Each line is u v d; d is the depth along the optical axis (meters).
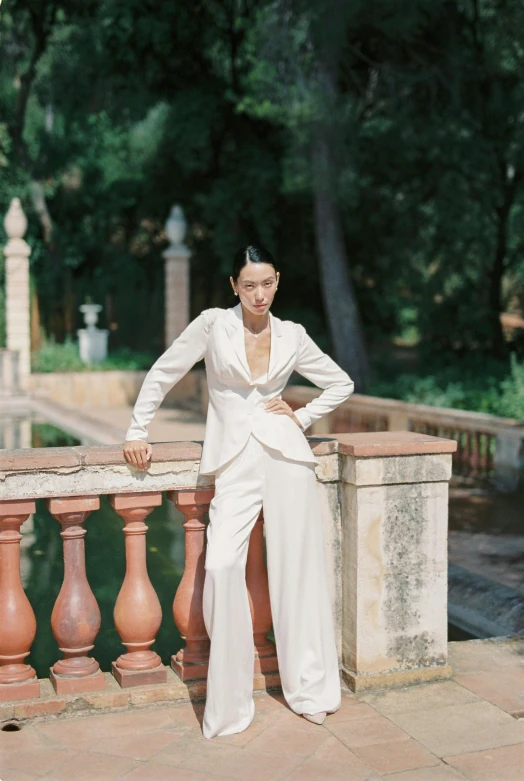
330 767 2.93
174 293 20.19
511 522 8.06
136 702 3.40
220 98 20.78
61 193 24.78
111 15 18.25
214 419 3.31
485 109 17.30
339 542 3.66
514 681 3.67
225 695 3.14
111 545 7.29
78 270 26.05
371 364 19.56
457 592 5.93
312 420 3.43
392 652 3.60
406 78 16.22
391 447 3.48
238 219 21.27
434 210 18.64
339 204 17.42
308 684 3.31
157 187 23.75
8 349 19.03
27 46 23.48
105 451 3.37
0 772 2.87
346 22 14.99
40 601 5.87
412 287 21.59
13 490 3.22
